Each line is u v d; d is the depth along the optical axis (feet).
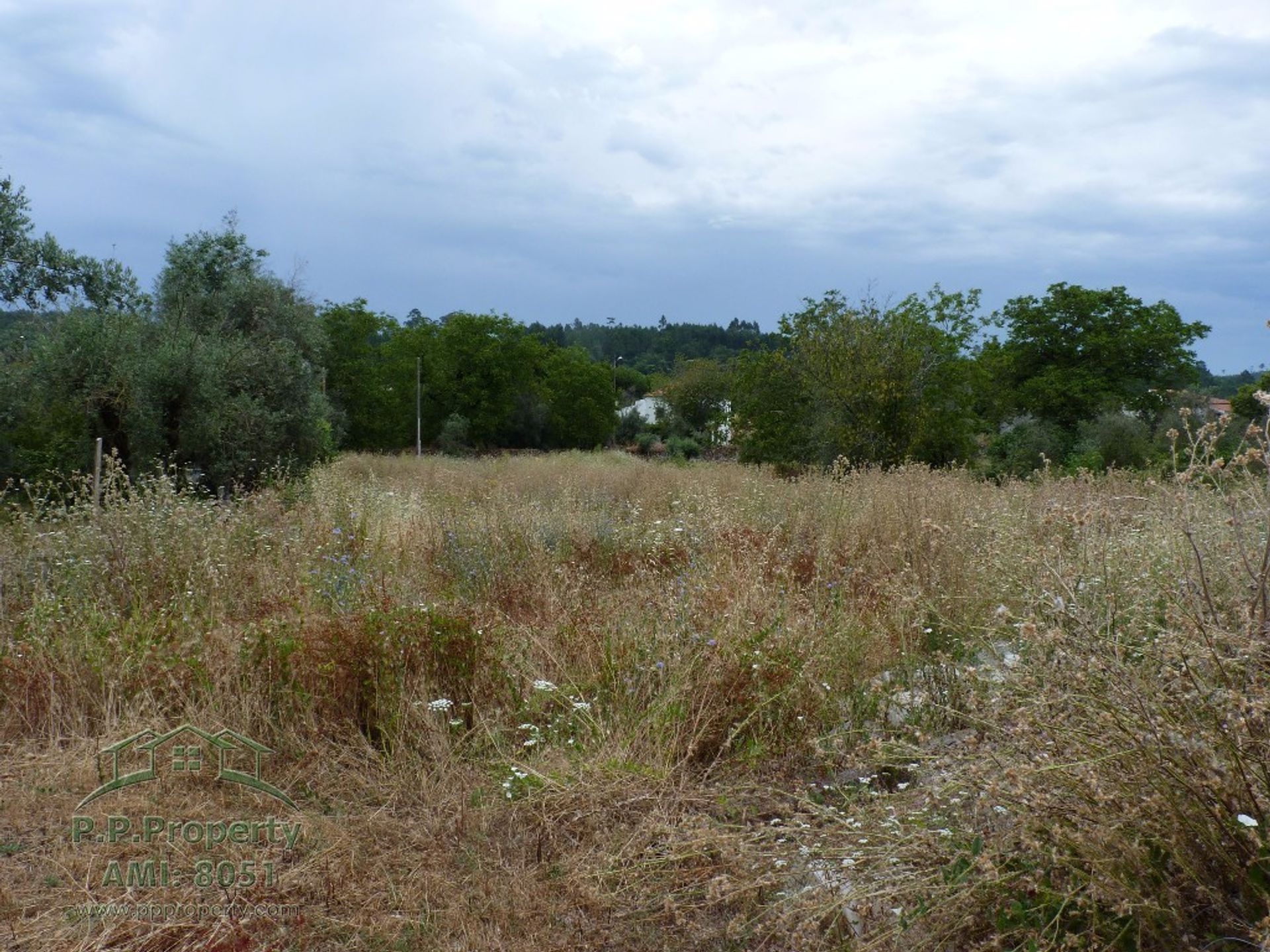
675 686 14.55
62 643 15.69
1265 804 7.73
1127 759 8.27
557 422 180.14
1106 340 116.26
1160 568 12.41
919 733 12.49
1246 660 8.40
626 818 12.04
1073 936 7.56
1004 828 9.09
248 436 44.04
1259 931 7.06
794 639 16.20
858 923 9.08
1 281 41.55
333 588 19.36
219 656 15.07
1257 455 10.00
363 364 152.15
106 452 40.52
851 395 67.31
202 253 51.65
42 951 8.97
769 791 12.64
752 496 37.42
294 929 9.55
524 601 21.47
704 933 9.61
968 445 71.31
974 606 16.10
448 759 13.30
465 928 9.70
